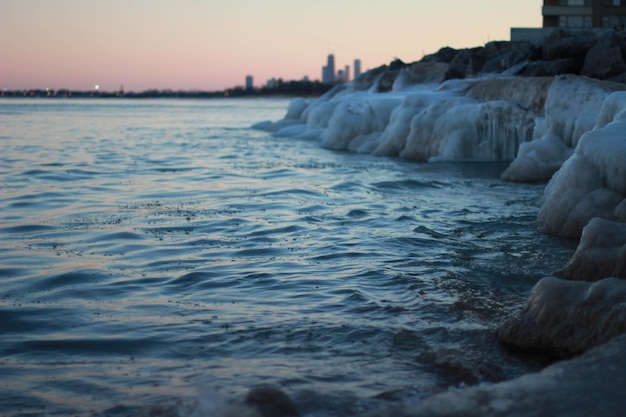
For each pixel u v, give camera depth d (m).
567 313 5.90
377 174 20.06
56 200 14.80
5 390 5.29
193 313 7.12
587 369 4.50
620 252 7.66
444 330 6.49
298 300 7.55
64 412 4.91
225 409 4.58
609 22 47.19
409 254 9.72
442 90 28.98
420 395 5.02
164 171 20.77
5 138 36.88
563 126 18.83
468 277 8.42
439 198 15.23
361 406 4.83
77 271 8.81
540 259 9.36
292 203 14.41
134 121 63.59
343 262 9.27
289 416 4.62
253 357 5.89
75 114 84.75
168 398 5.07
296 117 45.09
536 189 16.55
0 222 12.16
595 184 10.90
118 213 13.06
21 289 8.06
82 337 6.43
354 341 6.24
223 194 15.76
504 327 6.19
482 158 23.91
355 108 30.95
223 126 53.12
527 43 34.25
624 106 13.55
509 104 23.42
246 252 9.89
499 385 4.32
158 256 9.63
